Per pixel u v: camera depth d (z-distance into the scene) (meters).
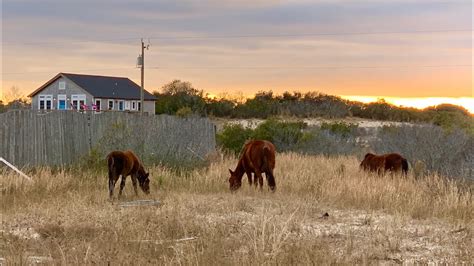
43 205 13.98
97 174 19.84
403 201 15.09
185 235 10.94
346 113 66.50
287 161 25.08
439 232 11.98
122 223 11.59
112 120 23.55
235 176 17.73
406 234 11.75
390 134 27.98
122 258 9.05
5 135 20.50
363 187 16.16
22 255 9.20
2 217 12.80
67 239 10.59
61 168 20.77
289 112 65.88
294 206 14.62
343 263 9.02
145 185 16.59
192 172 21.11
